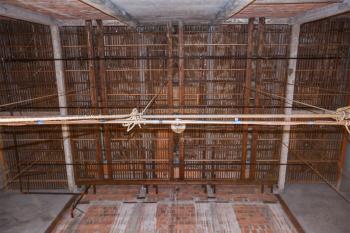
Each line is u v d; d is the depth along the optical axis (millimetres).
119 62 5816
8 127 6012
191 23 5656
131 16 4809
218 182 6148
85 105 5988
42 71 5797
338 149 6160
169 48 5535
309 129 6039
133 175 6359
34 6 3893
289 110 5742
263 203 5914
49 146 6191
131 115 2293
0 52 5637
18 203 5922
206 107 5957
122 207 5828
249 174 6211
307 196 6027
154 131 6117
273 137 6086
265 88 5852
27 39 5609
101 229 5129
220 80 5875
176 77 6000
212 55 5773
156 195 6250
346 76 5746
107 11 3648
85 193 6262
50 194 6258
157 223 5285
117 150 6258
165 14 4652
